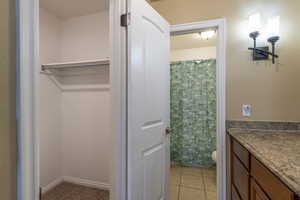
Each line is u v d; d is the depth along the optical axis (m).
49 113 2.43
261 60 1.75
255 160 1.08
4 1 0.60
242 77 1.79
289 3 1.70
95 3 2.25
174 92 3.51
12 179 0.61
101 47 2.45
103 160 2.43
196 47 3.43
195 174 2.98
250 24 1.72
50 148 2.44
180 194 2.31
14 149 0.62
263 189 0.95
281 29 1.71
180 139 3.46
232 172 1.73
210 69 3.33
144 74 1.51
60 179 2.59
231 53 1.82
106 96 2.40
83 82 2.51
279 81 1.71
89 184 2.49
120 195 1.35
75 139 2.57
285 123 1.70
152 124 1.63
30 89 0.67
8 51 0.61
